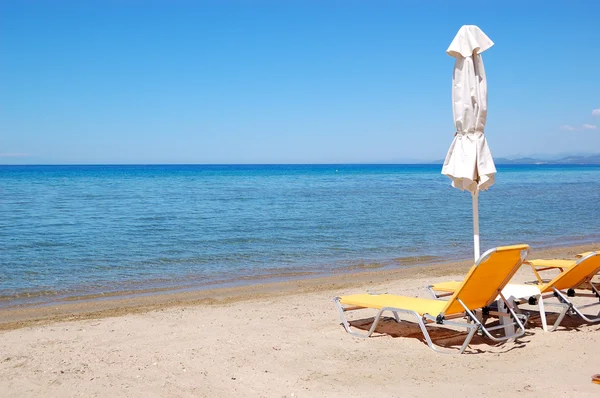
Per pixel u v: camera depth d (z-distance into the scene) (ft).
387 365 15.37
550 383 13.52
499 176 258.78
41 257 39.68
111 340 18.97
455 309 16.81
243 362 15.89
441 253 42.09
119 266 36.60
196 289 30.14
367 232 53.52
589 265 19.04
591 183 173.47
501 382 13.71
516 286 19.77
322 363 15.67
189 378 14.57
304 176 265.54
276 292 29.12
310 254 41.45
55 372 15.24
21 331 20.67
